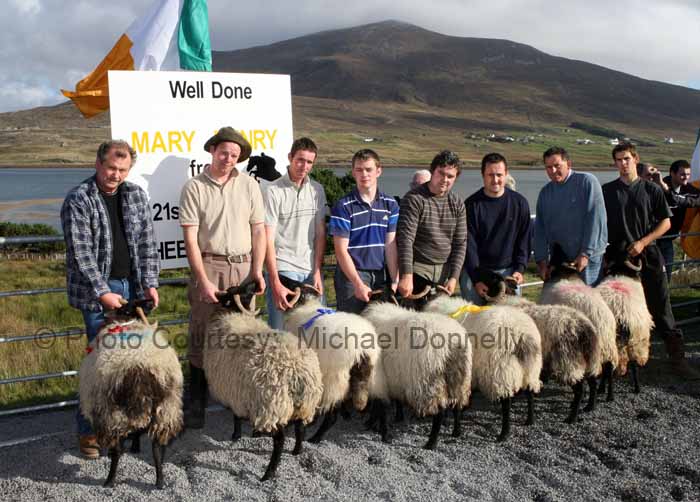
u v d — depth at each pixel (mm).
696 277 13695
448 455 5633
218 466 5352
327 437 6066
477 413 6730
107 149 5121
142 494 4820
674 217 10930
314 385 5078
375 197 6480
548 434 6098
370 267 6504
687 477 5191
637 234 7840
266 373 4941
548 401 7059
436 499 4766
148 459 5492
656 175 10859
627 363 7543
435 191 6508
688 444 5801
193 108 6750
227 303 5680
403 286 6328
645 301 7500
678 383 7555
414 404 5652
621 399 7031
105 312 5230
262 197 6312
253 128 7117
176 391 4953
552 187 7617
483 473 5258
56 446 5746
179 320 7008
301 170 6277
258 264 6062
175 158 6711
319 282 6660
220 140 5766
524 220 7102
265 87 7137
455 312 6168
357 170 6312
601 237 7316
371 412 6277
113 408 4691
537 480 5098
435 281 6715
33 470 5262
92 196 5188
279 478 5051
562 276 7320
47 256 21766
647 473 5246
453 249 6762
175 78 6625
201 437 6008
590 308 6609
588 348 6168
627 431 6113
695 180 11336
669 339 7906
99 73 7766
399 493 4832
